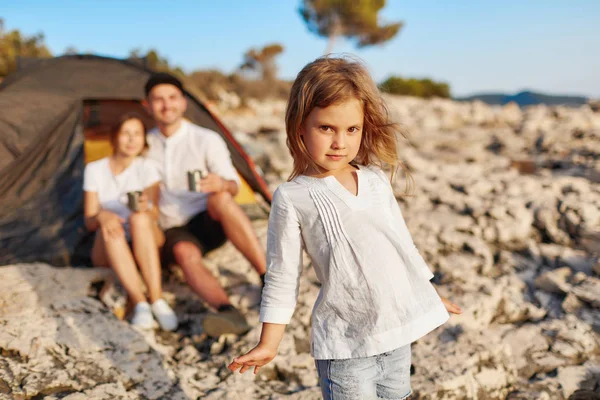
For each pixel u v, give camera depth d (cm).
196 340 283
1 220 350
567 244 405
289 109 158
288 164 638
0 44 1445
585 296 314
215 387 241
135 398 224
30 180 368
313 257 159
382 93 167
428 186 527
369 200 159
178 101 326
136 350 255
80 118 395
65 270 321
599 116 1102
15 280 297
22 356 235
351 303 154
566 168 657
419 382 237
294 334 281
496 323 305
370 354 150
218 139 336
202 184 301
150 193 328
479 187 518
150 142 336
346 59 157
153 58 1969
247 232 310
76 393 218
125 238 319
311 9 2920
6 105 373
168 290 332
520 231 417
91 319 270
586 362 268
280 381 253
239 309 311
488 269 362
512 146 849
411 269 160
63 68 415
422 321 155
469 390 240
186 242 311
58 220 361
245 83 2172
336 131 151
